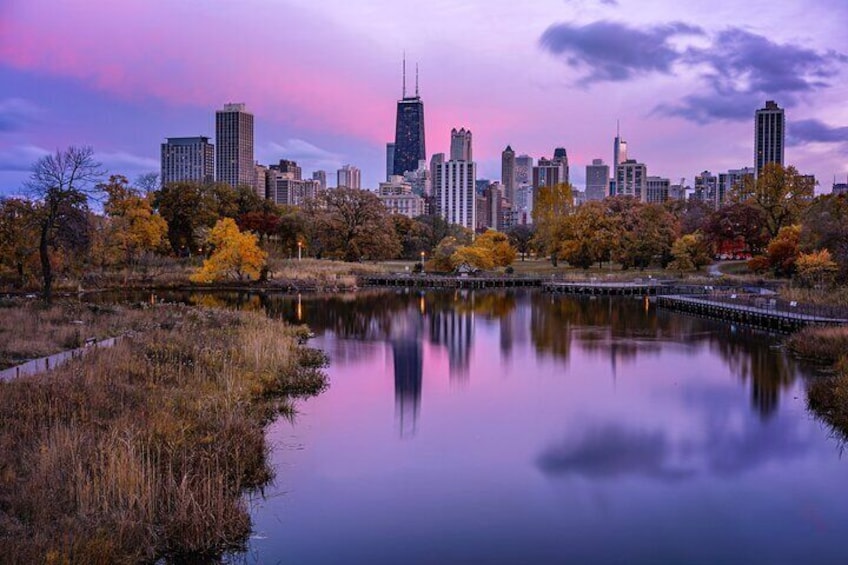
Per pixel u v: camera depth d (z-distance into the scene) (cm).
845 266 6938
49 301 5403
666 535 1900
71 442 1906
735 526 1953
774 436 2770
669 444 2678
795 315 5597
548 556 1762
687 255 10931
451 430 2838
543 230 13625
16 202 6862
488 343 5225
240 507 1880
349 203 12938
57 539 1491
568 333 5784
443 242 12438
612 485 2252
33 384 2464
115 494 1711
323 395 3353
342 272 10806
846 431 2811
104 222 9144
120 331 4159
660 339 5434
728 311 6581
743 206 11544
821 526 1959
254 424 2464
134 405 2448
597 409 3206
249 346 3662
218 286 9200
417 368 4172
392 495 2136
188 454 2019
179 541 1669
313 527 1906
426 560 1736
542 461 2472
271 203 14838
